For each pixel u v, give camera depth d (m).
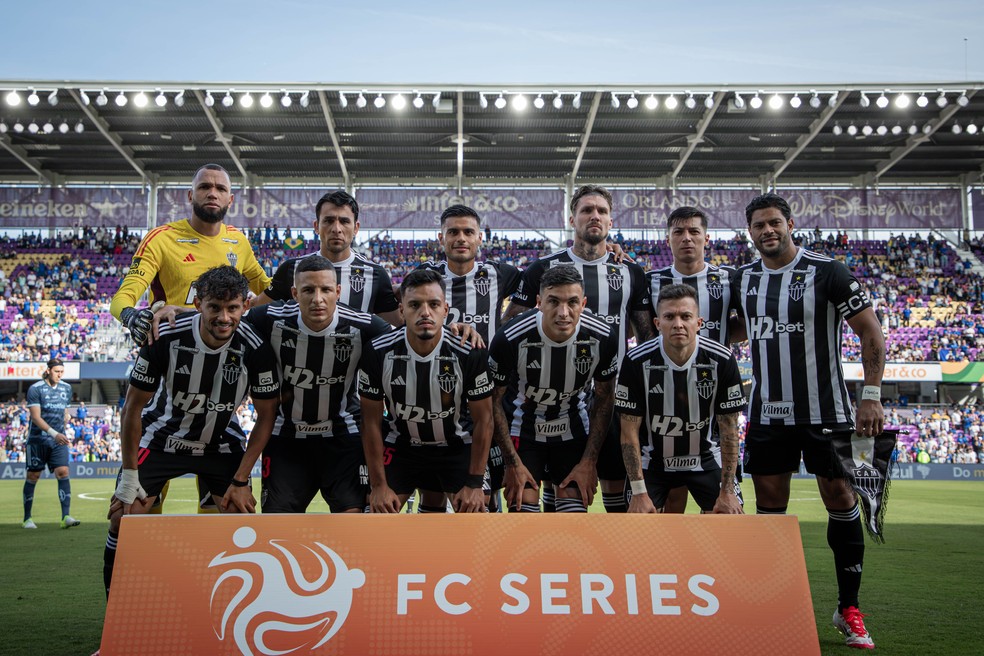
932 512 11.07
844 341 22.19
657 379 4.29
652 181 26.62
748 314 4.75
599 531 3.29
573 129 23.08
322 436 4.42
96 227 27.00
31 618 4.46
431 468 4.49
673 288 4.16
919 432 21.52
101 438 20.42
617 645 3.13
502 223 25.56
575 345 4.27
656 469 4.60
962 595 5.19
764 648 3.16
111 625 3.10
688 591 3.22
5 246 26.44
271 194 25.09
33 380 22.03
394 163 25.23
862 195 25.67
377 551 3.23
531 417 4.57
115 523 4.02
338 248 4.90
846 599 4.21
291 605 3.16
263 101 20.69
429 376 4.08
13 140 23.39
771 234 4.59
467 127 22.92
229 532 3.23
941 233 28.03
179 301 4.70
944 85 20.48
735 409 4.22
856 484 4.30
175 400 4.11
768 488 4.64
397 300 5.12
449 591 3.18
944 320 24.36
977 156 25.02
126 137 23.27
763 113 22.14
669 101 21.02
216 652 3.10
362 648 3.11
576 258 5.13
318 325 4.17
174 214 25.28
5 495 13.69
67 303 24.17
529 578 3.21
